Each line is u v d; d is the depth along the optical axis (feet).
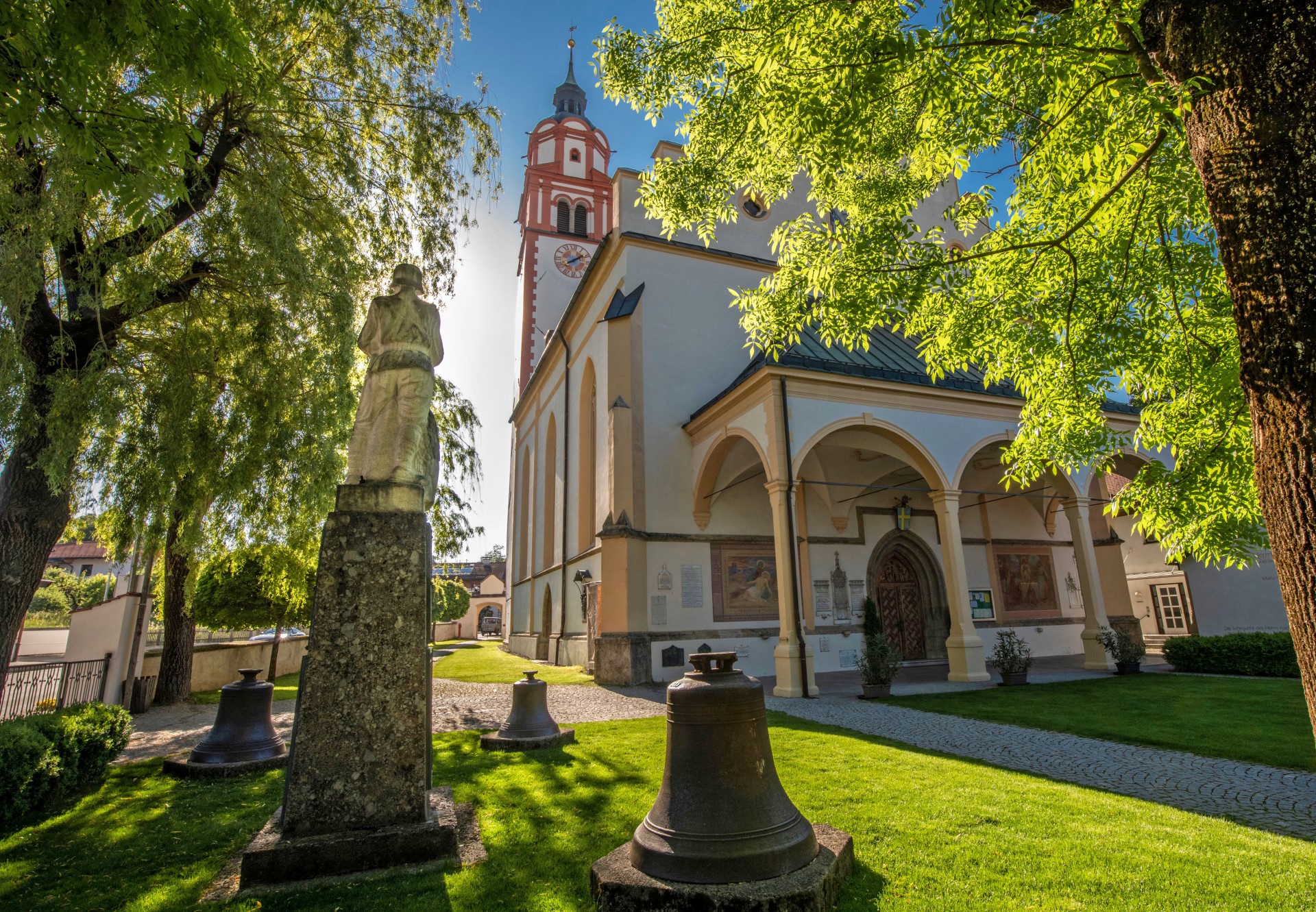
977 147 19.36
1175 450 19.25
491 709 36.19
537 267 115.34
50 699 33.55
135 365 25.12
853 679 50.21
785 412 43.16
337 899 11.18
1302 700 32.94
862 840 13.35
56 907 11.52
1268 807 16.35
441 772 20.51
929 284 19.77
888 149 19.48
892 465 64.28
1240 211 8.29
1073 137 18.19
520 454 110.32
